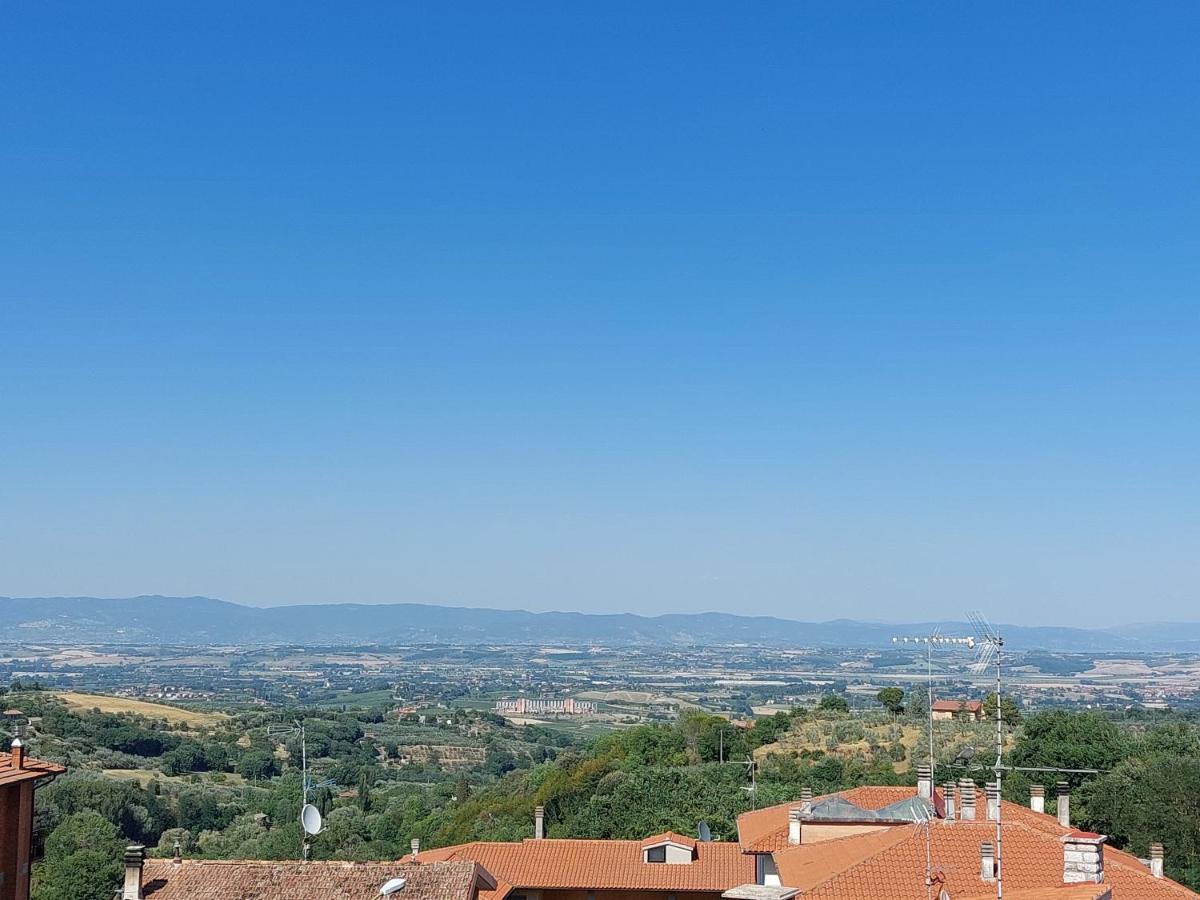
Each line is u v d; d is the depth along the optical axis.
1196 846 62.34
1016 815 47.72
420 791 156.12
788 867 44.97
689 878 59.75
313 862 42.16
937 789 52.19
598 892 59.69
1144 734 102.19
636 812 87.19
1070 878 34.75
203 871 41.62
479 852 63.19
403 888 40.22
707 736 125.38
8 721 165.50
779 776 96.50
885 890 38.38
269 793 145.62
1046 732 90.06
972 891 37.94
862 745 106.88
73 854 82.94
